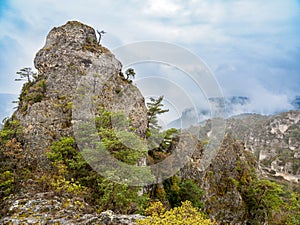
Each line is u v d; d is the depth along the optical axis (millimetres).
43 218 15977
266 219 44656
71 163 24938
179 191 34188
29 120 32250
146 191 29172
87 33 44875
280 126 117312
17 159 28203
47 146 29719
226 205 42000
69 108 32812
